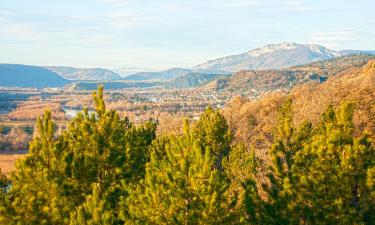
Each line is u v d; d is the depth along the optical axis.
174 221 20.11
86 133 27.25
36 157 24.56
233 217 20.92
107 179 27.00
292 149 26.12
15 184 24.09
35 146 24.83
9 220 21.64
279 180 23.64
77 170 25.55
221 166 45.81
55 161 24.62
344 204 21.42
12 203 22.02
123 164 27.83
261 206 23.44
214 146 46.56
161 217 20.47
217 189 20.59
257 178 34.25
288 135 26.95
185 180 20.61
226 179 24.48
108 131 27.56
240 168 38.12
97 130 27.47
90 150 27.00
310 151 23.28
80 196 25.83
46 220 22.30
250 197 23.62
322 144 22.84
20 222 21.42
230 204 20.89
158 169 22.78
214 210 19.80
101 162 26.78
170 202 20.45
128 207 23.36
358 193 21.52
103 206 21.02
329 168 21.59
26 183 23.69
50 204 23.05
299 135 26.61
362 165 21.22
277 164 23.84
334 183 21.36
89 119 27.78
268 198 23.55
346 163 21.17
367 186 20.72
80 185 25.94
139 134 41.94
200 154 21.36
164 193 20.62
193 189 20.28
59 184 24.17
